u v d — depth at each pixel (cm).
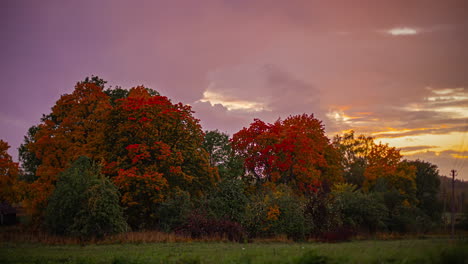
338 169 6178
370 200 4178
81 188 3294
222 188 3978
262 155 5044
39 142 4244
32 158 5181
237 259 1466
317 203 3712
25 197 4322
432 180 7075
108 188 3312
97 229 3139
